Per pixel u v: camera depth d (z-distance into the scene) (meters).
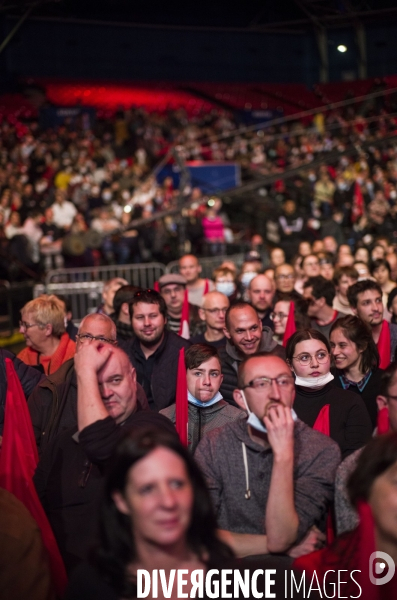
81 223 16.27
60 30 28.66
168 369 5.55
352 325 4.77
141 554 2.22
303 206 21.70
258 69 31.66
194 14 30.69
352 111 28.05
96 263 16.22
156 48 30.41
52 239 15.84
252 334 5.17
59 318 5.50
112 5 29.28
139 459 2.14
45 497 3.34
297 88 31.28
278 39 31.67
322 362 4.23
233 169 21.31
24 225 15.60
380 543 2.27
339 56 30.52
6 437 3.38
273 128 28.75
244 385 3.15
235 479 3.21
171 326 7.26
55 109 27.11
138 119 26.25
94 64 29.41
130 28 29.91
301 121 30.12
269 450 3.20
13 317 12.83
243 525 3.20
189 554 2.23
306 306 6.11
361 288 5.88
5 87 27.58
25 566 2.60
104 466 2.97
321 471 3.16
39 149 21.98
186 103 30.97
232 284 8.15
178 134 26.41
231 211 21.33
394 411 3.06
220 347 5.46
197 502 2.22
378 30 29.62
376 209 18.27
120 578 2.22
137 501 2.13
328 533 3.23
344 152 18.48
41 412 4.26
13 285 12.84
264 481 3.18
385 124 25.72
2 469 3.34
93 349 3.15
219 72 31.30
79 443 3.01
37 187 19.59
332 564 2.42
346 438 4.13
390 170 23.16
